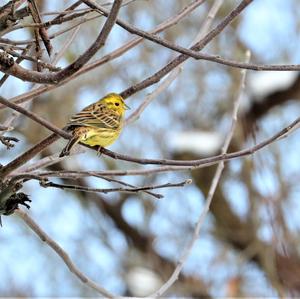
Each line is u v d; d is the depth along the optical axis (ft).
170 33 52.85
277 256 45.68
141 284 55.31
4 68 18.99
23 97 23.53
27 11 21.01
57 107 53.57
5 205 22.39
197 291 54.03
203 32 26.30
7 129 20.79
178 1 52.19
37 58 21.57
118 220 59.93
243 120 54.54
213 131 57.21
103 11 19.71
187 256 26.43
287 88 56.95
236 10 21.31
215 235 57.77
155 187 21.15
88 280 24.16
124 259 57.06
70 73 19.01
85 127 28.02
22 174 21.38
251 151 21.66
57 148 49.90
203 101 56.03
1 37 21.11
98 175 21.35
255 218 53.16
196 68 55.26
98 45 18.58
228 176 56.65
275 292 47.85
